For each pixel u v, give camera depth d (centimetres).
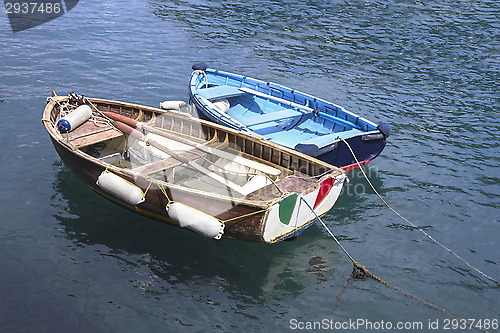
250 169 1235
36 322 912
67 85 1895
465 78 2097
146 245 1124
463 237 1191
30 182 1330
